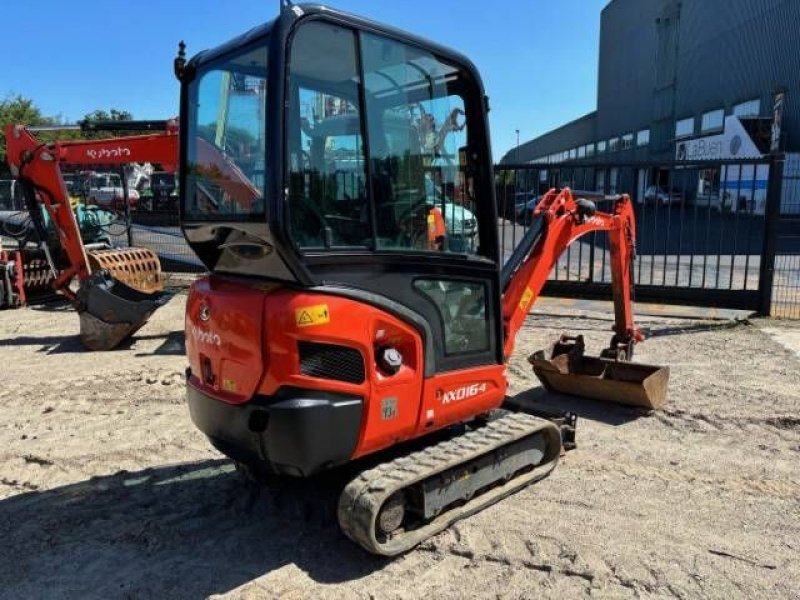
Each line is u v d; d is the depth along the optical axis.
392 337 3.24
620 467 4.42
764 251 8.76
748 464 4.48
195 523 3.77
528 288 4.65
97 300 7.54
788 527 3.65
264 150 2.94
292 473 3.09
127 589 3.17
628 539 3.52
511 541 3.50
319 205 3.03
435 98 3.51
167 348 7.77
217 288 3.39
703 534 3.58
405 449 3.74
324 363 3.01
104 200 15.32
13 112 38.22
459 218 3.67
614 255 5.72
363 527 3.10
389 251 3.22
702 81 37.94
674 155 40.78
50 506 4.00
